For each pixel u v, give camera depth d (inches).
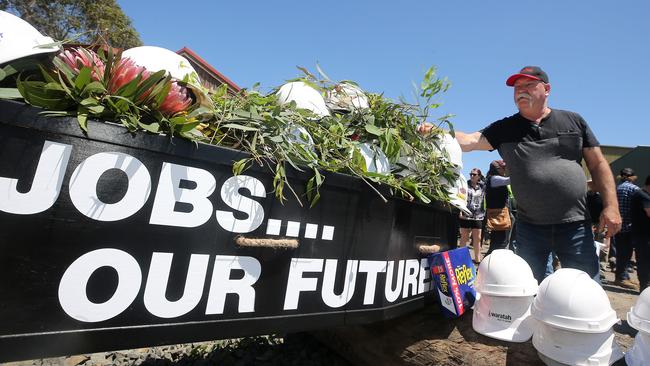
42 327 31.9
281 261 46.9
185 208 39.3
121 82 37.5
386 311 59.6
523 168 87.9
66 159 32.9
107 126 34.8
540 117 88.7
